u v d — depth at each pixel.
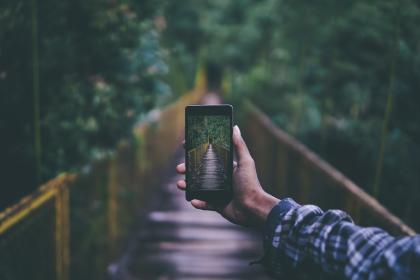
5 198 3.43
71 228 3.47
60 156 3.68
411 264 0.68
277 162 7.16
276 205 0.94
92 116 3.85
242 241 6.41
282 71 12.84
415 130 4.95
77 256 3.65
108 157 4.68
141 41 4.12
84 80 3.88
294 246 0.86
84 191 3.85
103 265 4.66
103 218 4.63
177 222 7.15
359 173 5.43
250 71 18.41
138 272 5.36
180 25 17.91
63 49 3.59
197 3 19.22
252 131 11.62
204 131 1.16
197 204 1.12
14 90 3.39
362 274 0.73
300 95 9.12
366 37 5.46
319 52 7.77
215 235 6.59
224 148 1.14
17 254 2.31
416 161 4.82
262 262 0.92
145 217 7.29
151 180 8.73
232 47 20.05
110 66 3.97
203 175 1.13
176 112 14.26
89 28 3.72
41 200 2.72
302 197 5.34
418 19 4.62
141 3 3.95
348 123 6.14
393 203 4.63
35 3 3.14
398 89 4.91
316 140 7.37
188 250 6.05
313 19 8.04
